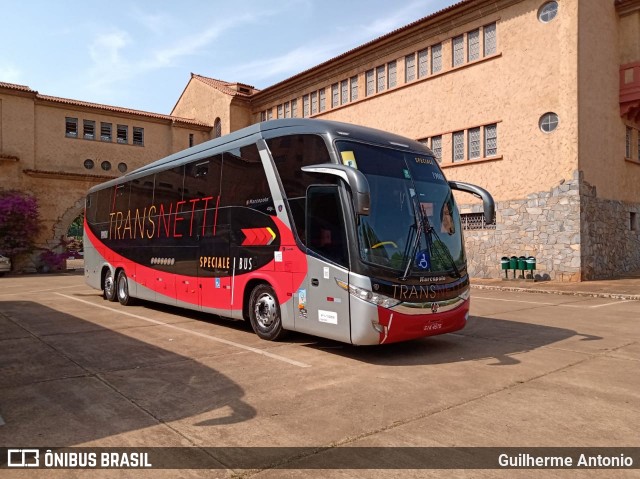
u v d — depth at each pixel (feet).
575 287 57.52
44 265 110.63
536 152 66.85
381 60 88.07
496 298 50.60
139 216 42.86
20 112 109.91
